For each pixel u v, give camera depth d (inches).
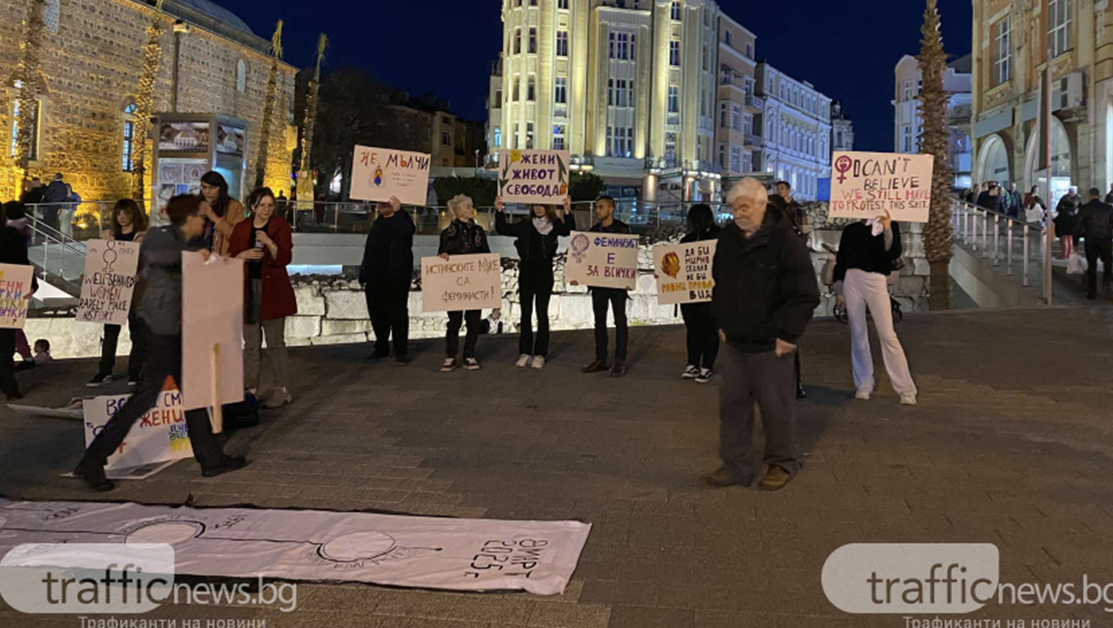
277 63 1696.6
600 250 376.8
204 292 226.7
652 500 210.7
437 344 473.7
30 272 336.5
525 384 359.9
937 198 781.9
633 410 311.6
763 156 3112.7
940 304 781.9
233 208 287.6
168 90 1402.6
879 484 222.2
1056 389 345.4
